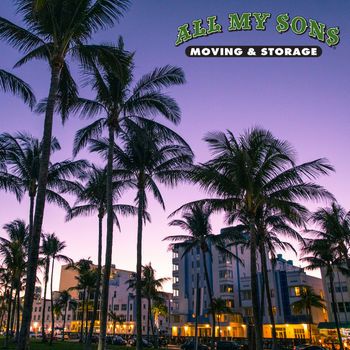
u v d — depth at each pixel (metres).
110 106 17.20
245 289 60.22
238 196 15.95
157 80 17.55
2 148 18.38
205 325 60.09
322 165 15.77
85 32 13.32
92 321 24.03
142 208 21.11
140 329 18.44
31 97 14.02
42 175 10.86
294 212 16.41
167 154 21.61
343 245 26.42
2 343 31.23
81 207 27.61
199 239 33.97
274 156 15.74
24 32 13.07
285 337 52.59
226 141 16.30
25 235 32.62
